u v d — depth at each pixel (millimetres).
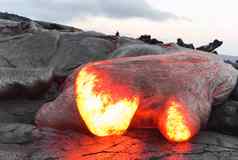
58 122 5688
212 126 6035
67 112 5648
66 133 5477
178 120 5277
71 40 9570
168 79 5703
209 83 6137
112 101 5191
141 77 5559
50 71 7688
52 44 9383
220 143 5406
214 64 6535
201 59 6477
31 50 9164
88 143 5105
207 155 4891
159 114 5504
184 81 5781
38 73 7414
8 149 4734
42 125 5805
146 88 5496
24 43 9422
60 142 5094
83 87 5367
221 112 6098
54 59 8875
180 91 5633
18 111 6578
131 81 5453
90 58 8883
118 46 9438
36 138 5160
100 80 5344
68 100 5750
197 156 4824
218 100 6246
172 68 5941
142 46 8523
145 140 5320
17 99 7195
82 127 5562
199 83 5930
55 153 4695
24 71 7359
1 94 6965
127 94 5297
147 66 5793
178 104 5445
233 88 6613
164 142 5285
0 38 9797
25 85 7137
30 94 7285
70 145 5000
